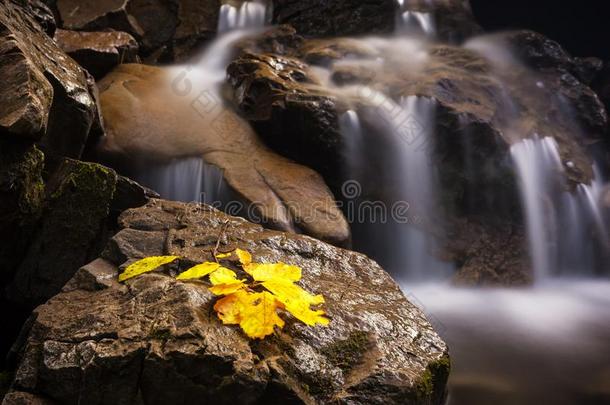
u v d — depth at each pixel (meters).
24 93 3.17
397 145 6.17
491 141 6.37
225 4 9.18
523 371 3.85
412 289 5.98
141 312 2.10
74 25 7.65
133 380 1.89
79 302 2.35
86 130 4.30
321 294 2.54
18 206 3.33
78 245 3.65
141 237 2.82
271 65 6.54
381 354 2.22
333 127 5.82
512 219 6.61
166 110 5.76
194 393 1.87
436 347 2.40
